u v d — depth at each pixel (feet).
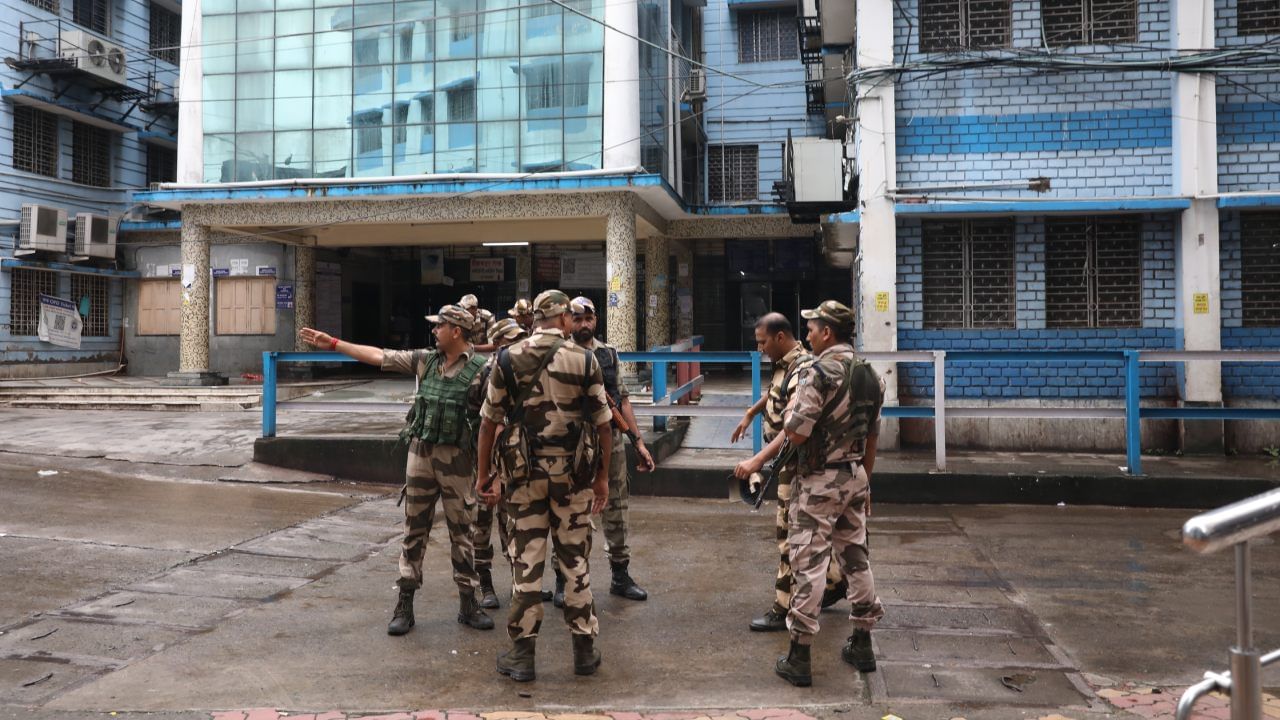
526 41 51.90
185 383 55.98
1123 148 32.89
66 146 66.90
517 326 17.54
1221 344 32.22
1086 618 16.31
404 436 15.92
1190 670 13.83
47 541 21.03
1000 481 27.20
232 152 54.54
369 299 75.31
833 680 13.42
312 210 54.65
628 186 49.93
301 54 53.93
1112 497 26.78
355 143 53.42
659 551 21.61
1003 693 12.91
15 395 52.26
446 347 15.93
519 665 13.41
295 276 65.72
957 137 33.63
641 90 52.65
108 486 28.04
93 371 67.36
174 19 77.56
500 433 13.64
